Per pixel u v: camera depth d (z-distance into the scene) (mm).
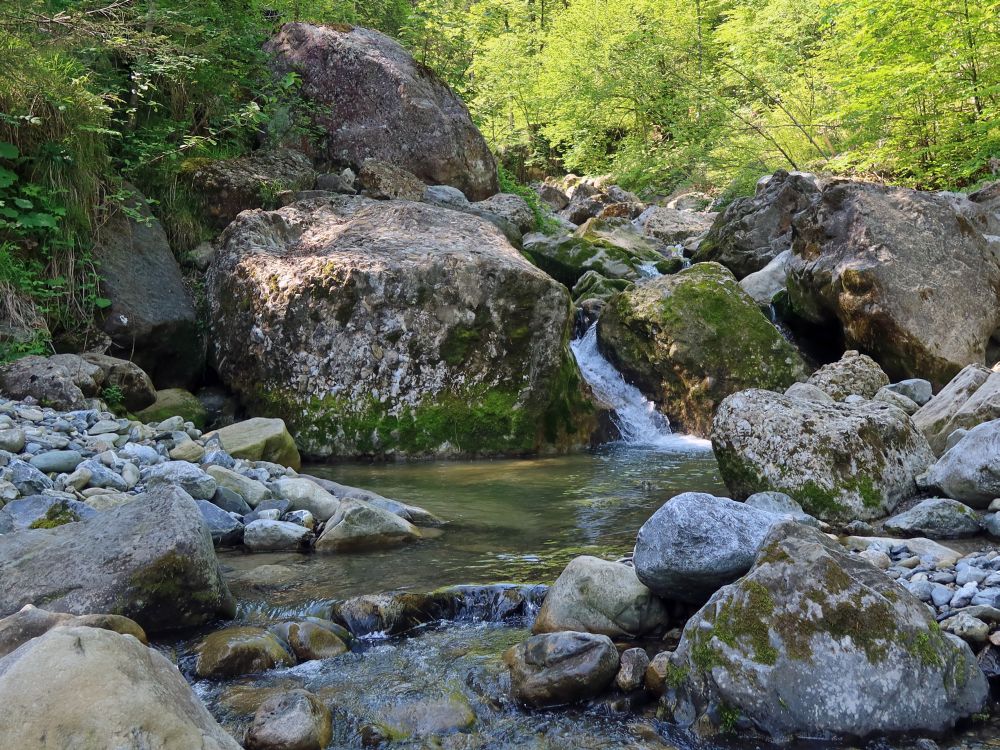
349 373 8266
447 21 17578
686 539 3684
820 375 8531
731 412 5730
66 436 6055
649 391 9781
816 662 3047
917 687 3006
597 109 27000
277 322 8398
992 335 9359
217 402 8766
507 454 8391
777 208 12766
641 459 8078
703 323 9453
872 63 14961
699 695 3143
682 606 3822
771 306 11031
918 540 4422
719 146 21688
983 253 9477
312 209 10109
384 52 12734
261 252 9000
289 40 12844
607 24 27172
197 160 10438
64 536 4184
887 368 9234
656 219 17109
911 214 9547
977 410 5969
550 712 3232
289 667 3613
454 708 3240
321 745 3020
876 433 5375
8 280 7691
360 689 3393
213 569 4059
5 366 7074
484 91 27250
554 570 4582
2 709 2104
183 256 9711
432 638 3900
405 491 6711
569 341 9117
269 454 6953
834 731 2963
